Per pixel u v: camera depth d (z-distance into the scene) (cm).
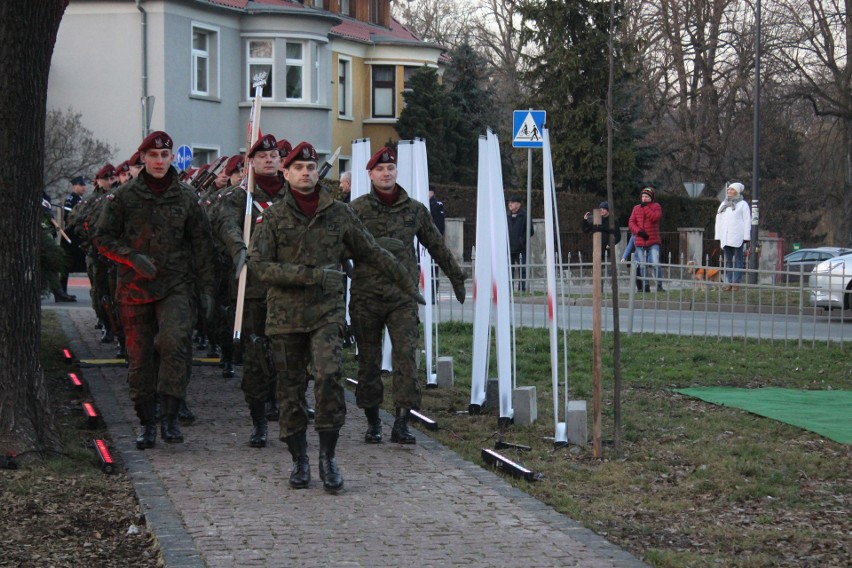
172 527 614
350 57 4225
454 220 2956
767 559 576
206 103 3497
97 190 1305
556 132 3616
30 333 761
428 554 571
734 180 5078
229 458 791
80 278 2891
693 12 4197
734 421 938
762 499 701
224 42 3575
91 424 895
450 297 1580
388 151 859
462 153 4322
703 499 702
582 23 3534
